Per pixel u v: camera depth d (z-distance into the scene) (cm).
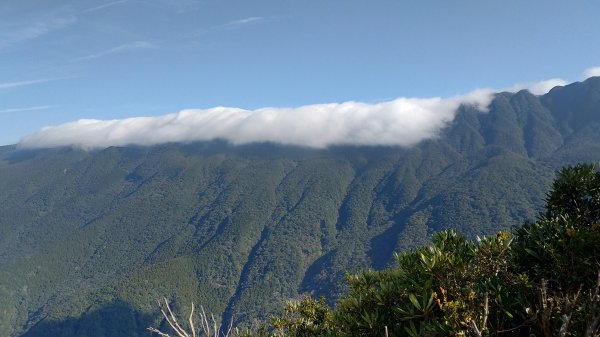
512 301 571
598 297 505
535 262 625
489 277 608
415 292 612
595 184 719
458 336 496
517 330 573
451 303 516
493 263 620
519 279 579
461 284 584
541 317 517
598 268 543
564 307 518
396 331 612
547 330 502
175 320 567
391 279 807
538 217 743
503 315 568
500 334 561
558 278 576
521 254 639
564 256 577
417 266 627
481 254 627
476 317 523
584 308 514
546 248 599
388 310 678
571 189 728
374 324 655
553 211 741
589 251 561
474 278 596
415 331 538
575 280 561
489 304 571
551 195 751
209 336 568
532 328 551
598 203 721
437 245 656
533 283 570
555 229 639
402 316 623
